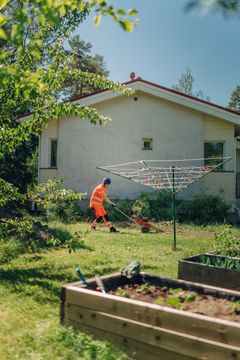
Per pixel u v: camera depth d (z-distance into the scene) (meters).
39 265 7.36
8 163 20.05
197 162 18.11
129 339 3.41
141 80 18.03
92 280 4.27
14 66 6.14
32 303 4.93
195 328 3.10
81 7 3.12
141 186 18.33
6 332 3.97
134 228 14.80
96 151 18.62
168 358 3.19
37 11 2.79
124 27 2.74
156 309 3.30
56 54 7.18
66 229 12.47
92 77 7.71
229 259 6.27
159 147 18.39
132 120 18.53
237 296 4.00
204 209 16.83
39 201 7.49
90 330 3.67
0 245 8.65
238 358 2.87
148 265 7.57
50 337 3.70
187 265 6.01
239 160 20.84
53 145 19.31
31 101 6.89
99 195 13.45
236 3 2.05
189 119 18.33
